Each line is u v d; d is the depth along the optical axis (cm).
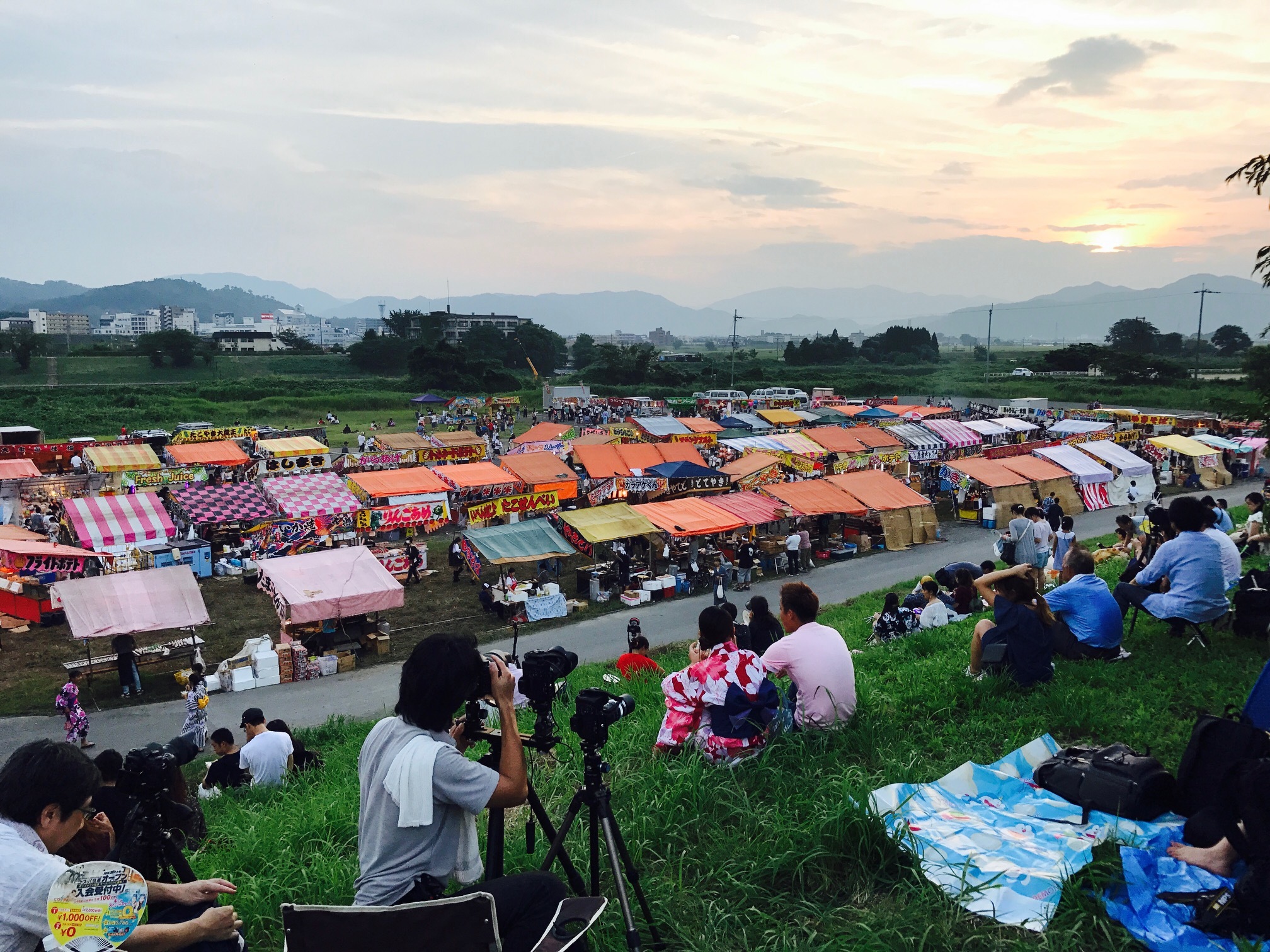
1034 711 735
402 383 11144
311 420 8506
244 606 2816
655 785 591
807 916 447
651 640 2427
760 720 644
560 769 671
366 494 3434
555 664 407
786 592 733
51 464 5206
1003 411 7088
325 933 300
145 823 388
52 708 2008
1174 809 517
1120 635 884
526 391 10694
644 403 8925
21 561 2453
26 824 331
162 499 3597
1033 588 823
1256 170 858
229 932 361
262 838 638
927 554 3400
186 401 8869
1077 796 532
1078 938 409
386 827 346
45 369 11206
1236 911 397
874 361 16212
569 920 334
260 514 3300
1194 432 5450
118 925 306
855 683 794
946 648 1112
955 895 444
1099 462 4162
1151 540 1452
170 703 2053
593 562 2983
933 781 591
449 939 298
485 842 539
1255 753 484
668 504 3106
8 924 305
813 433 4641
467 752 845
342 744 1470
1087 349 12225
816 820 512
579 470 4350
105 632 1994
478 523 3488
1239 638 936
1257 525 1711
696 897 471
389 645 2427
